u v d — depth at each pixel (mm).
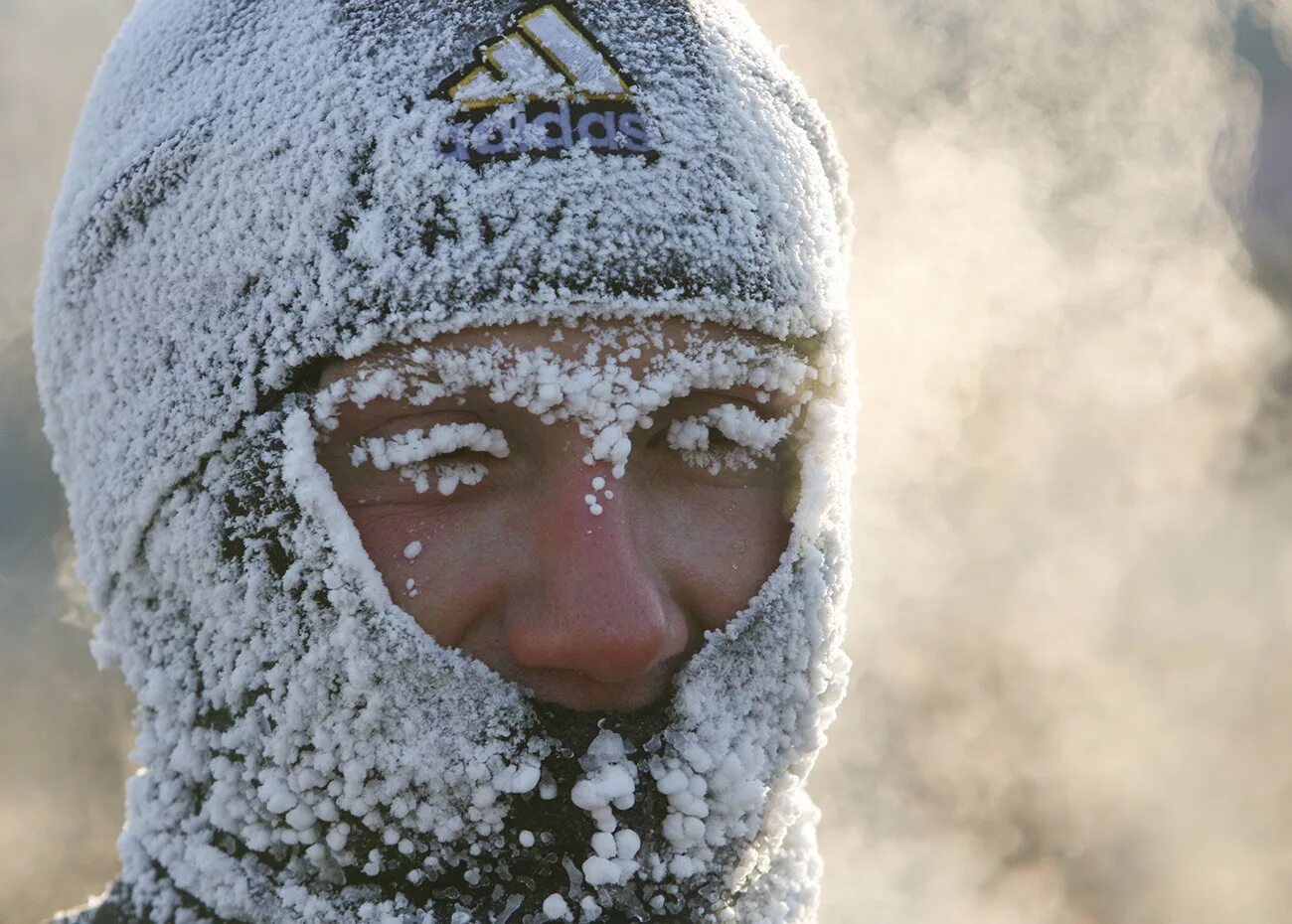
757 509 2367
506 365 2104
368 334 2080
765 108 2354
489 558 2166
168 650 2279
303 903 2170
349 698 2145
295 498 2145
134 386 2256
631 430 2189
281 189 2154
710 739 2268
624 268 2109
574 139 2146
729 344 2209
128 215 2271
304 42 2223
